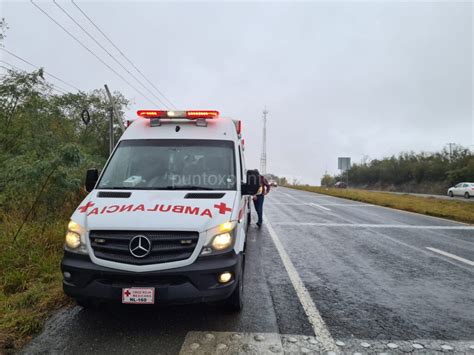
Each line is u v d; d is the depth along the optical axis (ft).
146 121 18.45
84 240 11.85
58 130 38.34
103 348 11.07
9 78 32.63
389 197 89.61
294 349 11.27
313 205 63.67
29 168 22.04
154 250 11.44
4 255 18.93
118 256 11.50
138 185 15.23
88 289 11.46
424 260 23.20
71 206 29.76
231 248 12.25
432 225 39.45
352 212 52.44
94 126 61.67
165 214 12.16
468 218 44.37
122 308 14.11
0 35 33.73
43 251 20.01
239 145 19.51
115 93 65.98
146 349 11.04
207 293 11.47
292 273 19.83
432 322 13.52
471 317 14.07
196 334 12.09
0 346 11.02
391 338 12.16
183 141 16.87
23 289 15.97
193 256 11.53
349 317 13.85
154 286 11.25
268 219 42.88
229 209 12.96
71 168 24.12
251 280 18.47
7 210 26.63
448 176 171.53
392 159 237.04
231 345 11.41
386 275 19.71
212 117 17.85
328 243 28.40
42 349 10.98
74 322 12.85
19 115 33.58
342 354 11.03
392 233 33.55
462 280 18.94
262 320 13.38
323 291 16.88
